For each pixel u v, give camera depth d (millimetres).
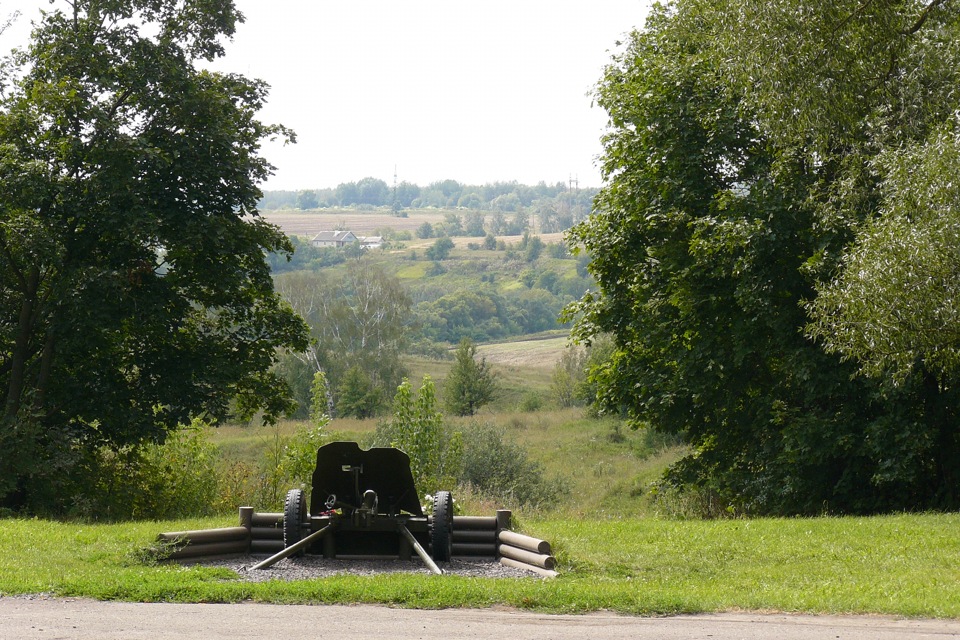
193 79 27406
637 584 10602
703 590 10125
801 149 21719
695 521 17844
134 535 14047
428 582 9820
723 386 25266
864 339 16969
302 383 77062
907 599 9281
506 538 12828
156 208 25875
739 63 19438
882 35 19078
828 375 22266
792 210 22125
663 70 24656
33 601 8773
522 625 7953
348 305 93375
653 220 25609
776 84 18938
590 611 8719
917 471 22312
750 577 11312
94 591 9102
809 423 22406
